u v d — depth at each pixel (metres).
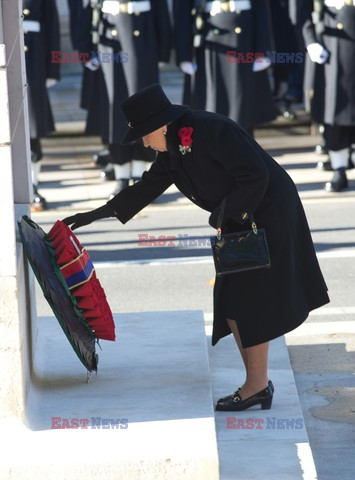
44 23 24.33
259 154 10.78
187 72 24.22
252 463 10.54
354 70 23.72
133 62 23.78
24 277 10.72
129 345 12.88
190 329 13.53
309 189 24.70
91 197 24.55
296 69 31.58
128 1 23.67
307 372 13.48
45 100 23.95
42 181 26.38
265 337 11.03
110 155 24.28
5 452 9.45
